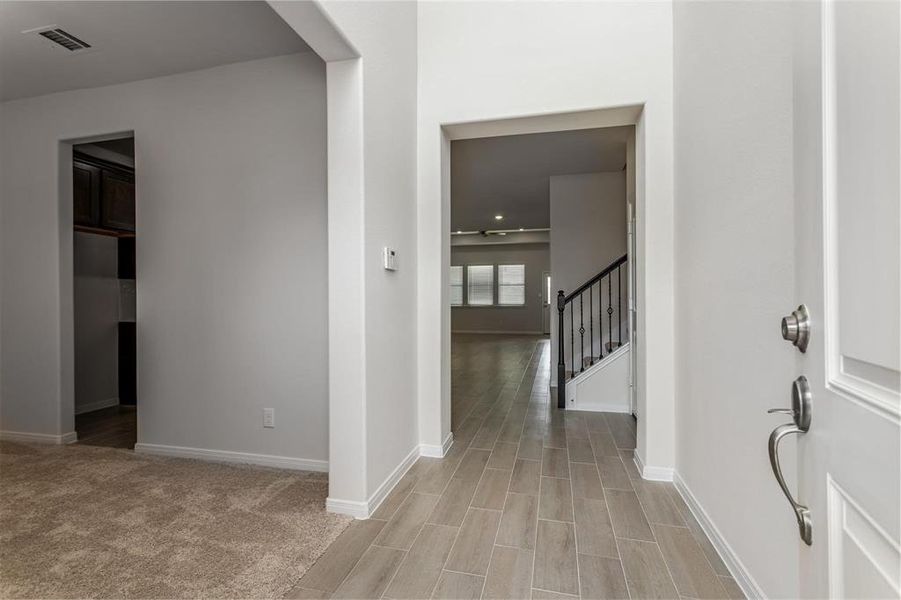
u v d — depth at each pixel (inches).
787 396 49.4
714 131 70.9
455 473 101.6
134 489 94.5
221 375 112.5
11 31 95.6
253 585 62.2
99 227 168.1
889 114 21.0
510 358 307.3
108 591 61.1
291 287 107.7
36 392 130.9
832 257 26.5
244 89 110.3
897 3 20.3
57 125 126.6
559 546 71.4
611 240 203.3
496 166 193.8
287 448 108.3
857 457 23.5
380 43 87.9
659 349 96.7
